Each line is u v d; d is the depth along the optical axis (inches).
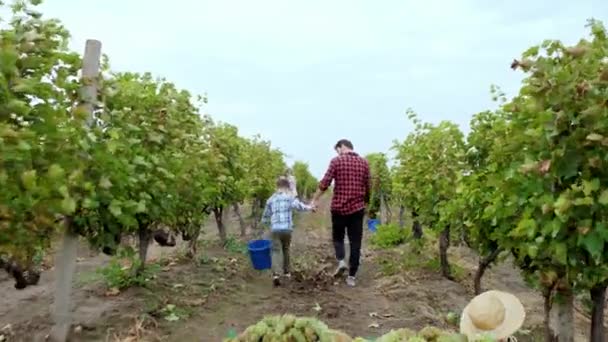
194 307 257.3
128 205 193.5
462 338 113.0
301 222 813.2
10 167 134.2
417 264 372.2
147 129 235.0
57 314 197.5
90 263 361.1
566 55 133.1
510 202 146.5
